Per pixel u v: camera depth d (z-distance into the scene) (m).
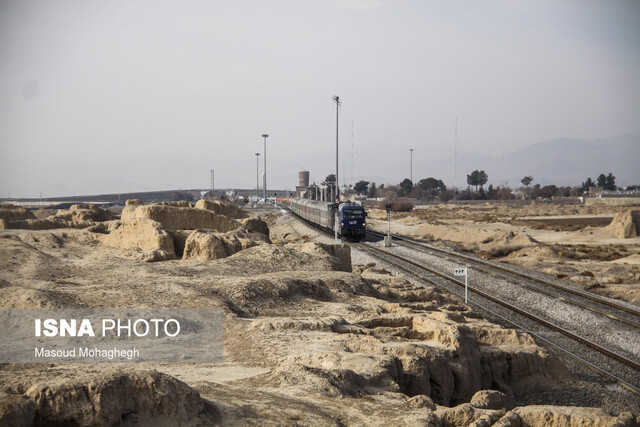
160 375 11.80
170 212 48.06
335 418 12.66
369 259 53.19
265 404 12.88
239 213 65.94
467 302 34.72
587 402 20.19
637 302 37.06
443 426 13.80
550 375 22.05
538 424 14.49
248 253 38.44
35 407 10.55
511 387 21.22
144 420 11.21
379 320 23.11
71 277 30.38
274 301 26.64
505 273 46.03
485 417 13.95
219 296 25.48
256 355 17.92
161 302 23.95
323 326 21.48
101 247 42.69
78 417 10.65
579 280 44.16
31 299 22.56
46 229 53.28
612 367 23.91
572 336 28.00
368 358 16.98
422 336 21.56
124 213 56.34
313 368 15.77
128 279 29.91
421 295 32.75
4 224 51.94
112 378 11.34
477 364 20.33
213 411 12.11
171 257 39.53
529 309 34.25
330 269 37.78
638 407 20.05
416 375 17.16
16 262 33.06
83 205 67.94
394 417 12.98
